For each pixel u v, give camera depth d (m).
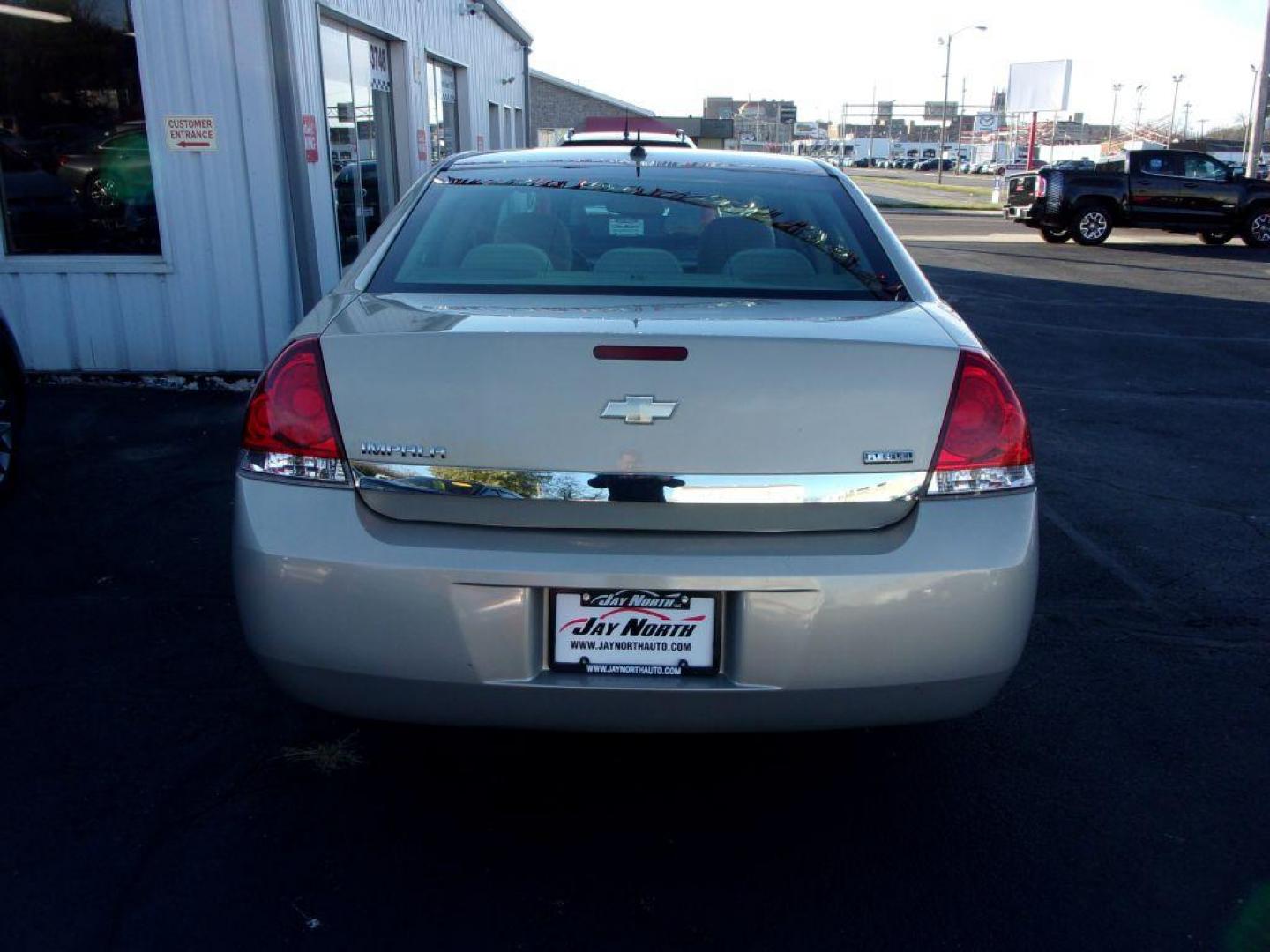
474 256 3.19
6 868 2.62
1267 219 20.78
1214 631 4.07
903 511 2.54
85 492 5.26
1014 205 22.69
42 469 5.60
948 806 2.98
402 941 2.42
